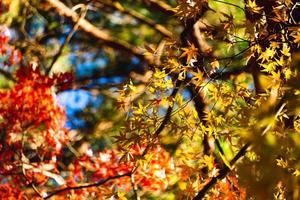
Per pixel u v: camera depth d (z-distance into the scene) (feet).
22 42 23.00
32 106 18.93
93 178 17.75
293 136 5.50
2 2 21.18
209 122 10.73
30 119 18.81
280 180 5.26
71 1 26.40
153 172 15.69
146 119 10.79
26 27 25.36
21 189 18.11
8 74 22.72
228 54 14.79
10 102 18.79
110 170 17.22
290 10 9.95
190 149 11.82
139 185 17.66
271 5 10.42
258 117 6.18
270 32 9.72
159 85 10.81
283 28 9.61
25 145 21.02
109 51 26.37
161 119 11.05
